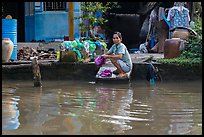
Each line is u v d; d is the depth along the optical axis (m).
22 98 7.39
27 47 13.45
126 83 9.45
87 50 10.46
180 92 8.12
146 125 5.25
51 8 15.64
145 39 16.92
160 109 6.32
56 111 6.16
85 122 5.41
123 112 6.08
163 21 15.23
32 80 10.08
